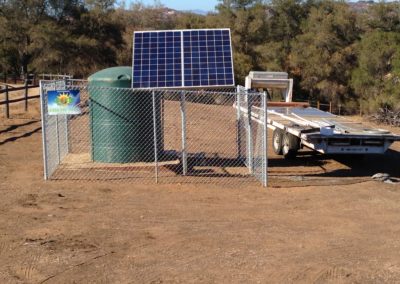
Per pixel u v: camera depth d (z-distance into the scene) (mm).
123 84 13109
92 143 13445
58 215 9391
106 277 6812
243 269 7141
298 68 44188
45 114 12094
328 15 43531
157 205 10180
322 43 42938
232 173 12969
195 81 12570
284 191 11516
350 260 7559
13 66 50875
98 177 12188
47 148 12312
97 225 8891
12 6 48875
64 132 14570
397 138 13422
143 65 12969
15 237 8195
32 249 7711
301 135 13344
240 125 14609
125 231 8609
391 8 43188
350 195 11352
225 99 31922
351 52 42094
